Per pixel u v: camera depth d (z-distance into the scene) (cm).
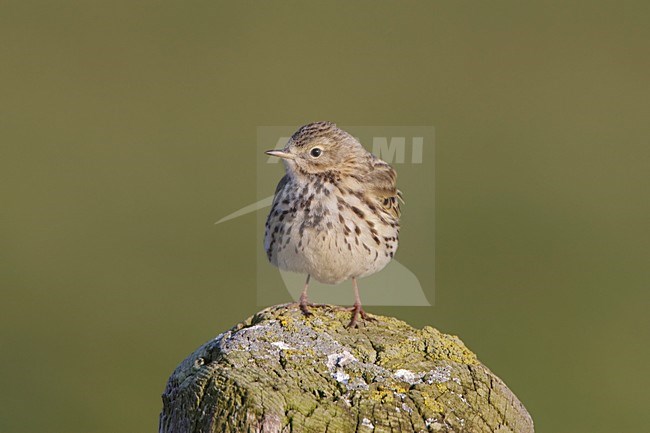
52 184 1866
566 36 2220
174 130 1969
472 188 1841
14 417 1399
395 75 2081
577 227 1752
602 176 1870
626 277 1666
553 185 1855
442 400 552
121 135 1948
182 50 2180
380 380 558
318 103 1998
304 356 568
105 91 2072
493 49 2161
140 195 1827
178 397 561
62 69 2139
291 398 539
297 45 2186
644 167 1884
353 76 2098
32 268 1700
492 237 1727
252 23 2238
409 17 2258
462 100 2033
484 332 1552
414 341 592
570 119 2009
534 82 2091
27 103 2041
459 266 1675
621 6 2277
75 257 1716
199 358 579
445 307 1606
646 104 2023
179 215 1784
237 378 545
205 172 1861
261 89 2048
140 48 2170
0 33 2222
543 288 1650
